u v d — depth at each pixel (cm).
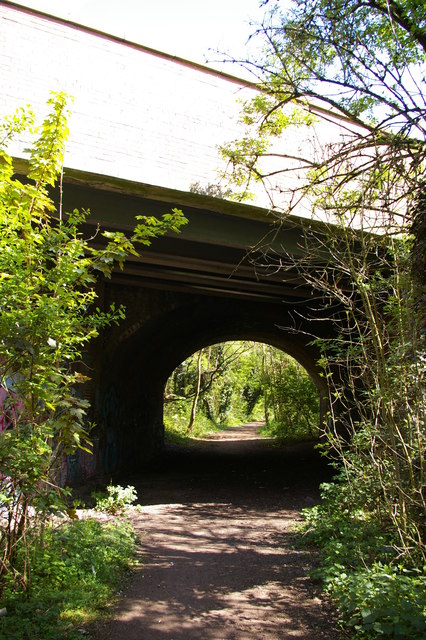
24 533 404
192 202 789
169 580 525
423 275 457
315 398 2366
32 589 418
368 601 360
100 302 1223
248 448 2278
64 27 708
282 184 830
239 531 766
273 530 770
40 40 692
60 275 405
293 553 624
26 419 392
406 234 507
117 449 1357
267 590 495
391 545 480
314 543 646
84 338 443
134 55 752
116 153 722
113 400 1329
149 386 1795
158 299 1380
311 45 571
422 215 458
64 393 420
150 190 753
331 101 559
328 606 449
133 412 1570
